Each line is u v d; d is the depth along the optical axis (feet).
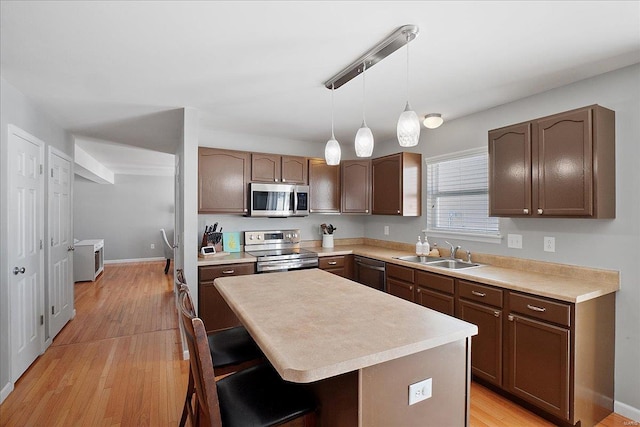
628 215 6.99
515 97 9.07
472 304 8.29
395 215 12.98
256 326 4.54
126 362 9.52
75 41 6.10
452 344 4.46
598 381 6.77
